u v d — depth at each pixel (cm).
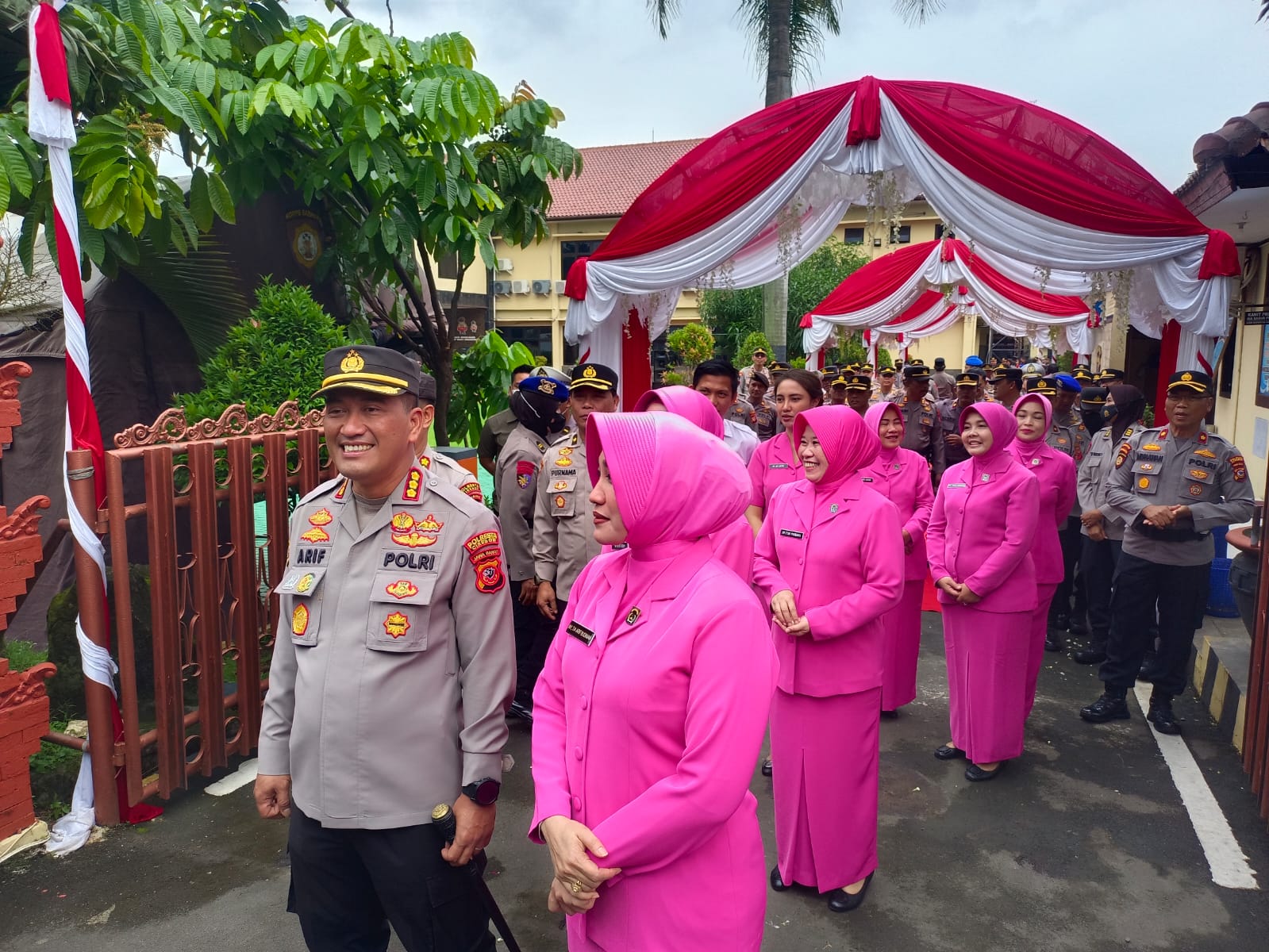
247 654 398
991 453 412
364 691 210
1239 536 421
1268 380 888
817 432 315
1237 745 441
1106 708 483
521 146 730
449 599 220
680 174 604
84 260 473
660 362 2639
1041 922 304
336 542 223
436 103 560
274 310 511
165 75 461
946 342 2881
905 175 586
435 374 748
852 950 289
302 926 229
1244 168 616
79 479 335
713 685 164
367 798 210
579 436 434
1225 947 290
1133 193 532
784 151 572
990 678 407
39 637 534
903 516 520
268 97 505
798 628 300
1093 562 585
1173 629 462
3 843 333
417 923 216
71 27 390
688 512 174
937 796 400
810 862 317
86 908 302
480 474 774
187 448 365
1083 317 1216
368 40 551
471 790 214
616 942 173
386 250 634
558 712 197
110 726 350
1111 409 677
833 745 306
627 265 620
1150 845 355
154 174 414
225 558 388
